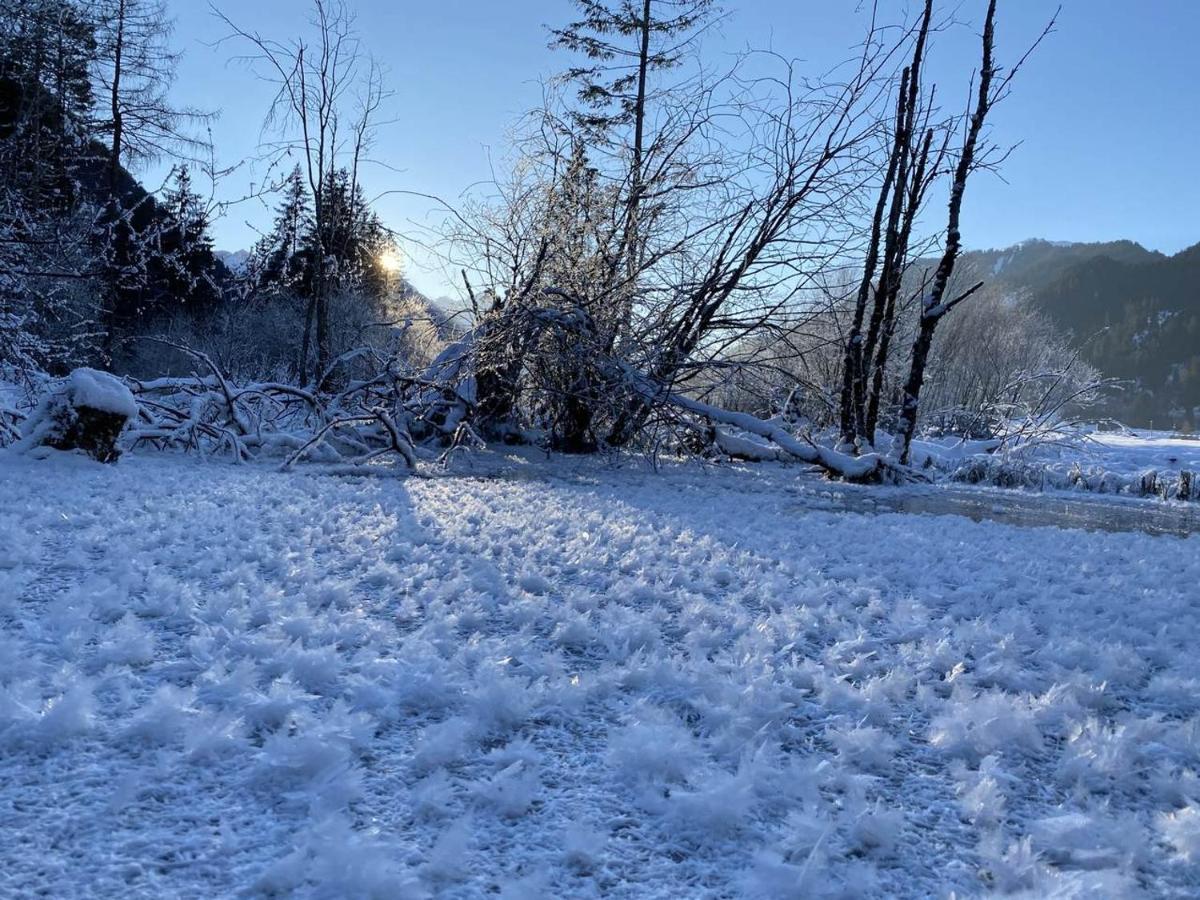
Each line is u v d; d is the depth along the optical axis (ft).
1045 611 12.46
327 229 56.95
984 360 91.61
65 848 5.17
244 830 5.46
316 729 6.65
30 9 48.42
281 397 39.68
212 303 94.32
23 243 34.37
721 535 18.19
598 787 6.31
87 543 13.84
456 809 5.86
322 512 18.44
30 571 11.76
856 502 28.73
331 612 10.29
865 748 6.98
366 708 7.45
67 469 24.13
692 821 5.78
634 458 39.81
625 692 8.32
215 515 17.15
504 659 8.70
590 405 37.93
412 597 11.51
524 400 41.50
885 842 5.63
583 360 36.58
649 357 37.11
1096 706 8.61
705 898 4.99
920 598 12.98
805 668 8.88
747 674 8.61
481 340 36.24
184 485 21.90
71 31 53.06
